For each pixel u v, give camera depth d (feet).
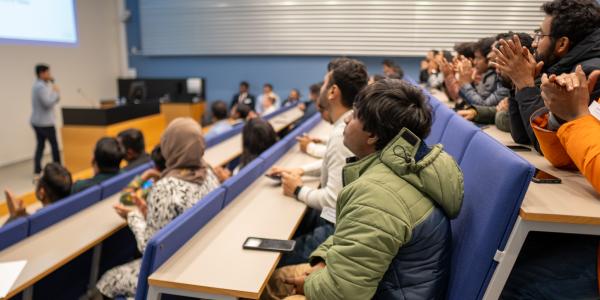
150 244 3.89
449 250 3.45
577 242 3.47
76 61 23.02
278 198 5.91
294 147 9.23
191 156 5.74
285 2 23.25
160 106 22.07
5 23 17.69
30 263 5.08
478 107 6.43
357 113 3.59
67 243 5.64
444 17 21.67
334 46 23.15
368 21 22.49
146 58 26.43
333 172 5.23
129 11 25.96
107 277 5.90
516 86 4.14
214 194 5.27
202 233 4.76
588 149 2.99
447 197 3.25
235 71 25.30
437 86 13.66
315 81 24.26
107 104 23.79
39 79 17.22
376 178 3.29
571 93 3.20
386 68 18.79
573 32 3.97
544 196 3.09
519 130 4.63
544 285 3.47
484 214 3.24
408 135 3.35
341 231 3.24
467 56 10.04
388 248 3.05
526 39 4.89
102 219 6.46
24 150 20.03
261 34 23.93
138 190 6.90
